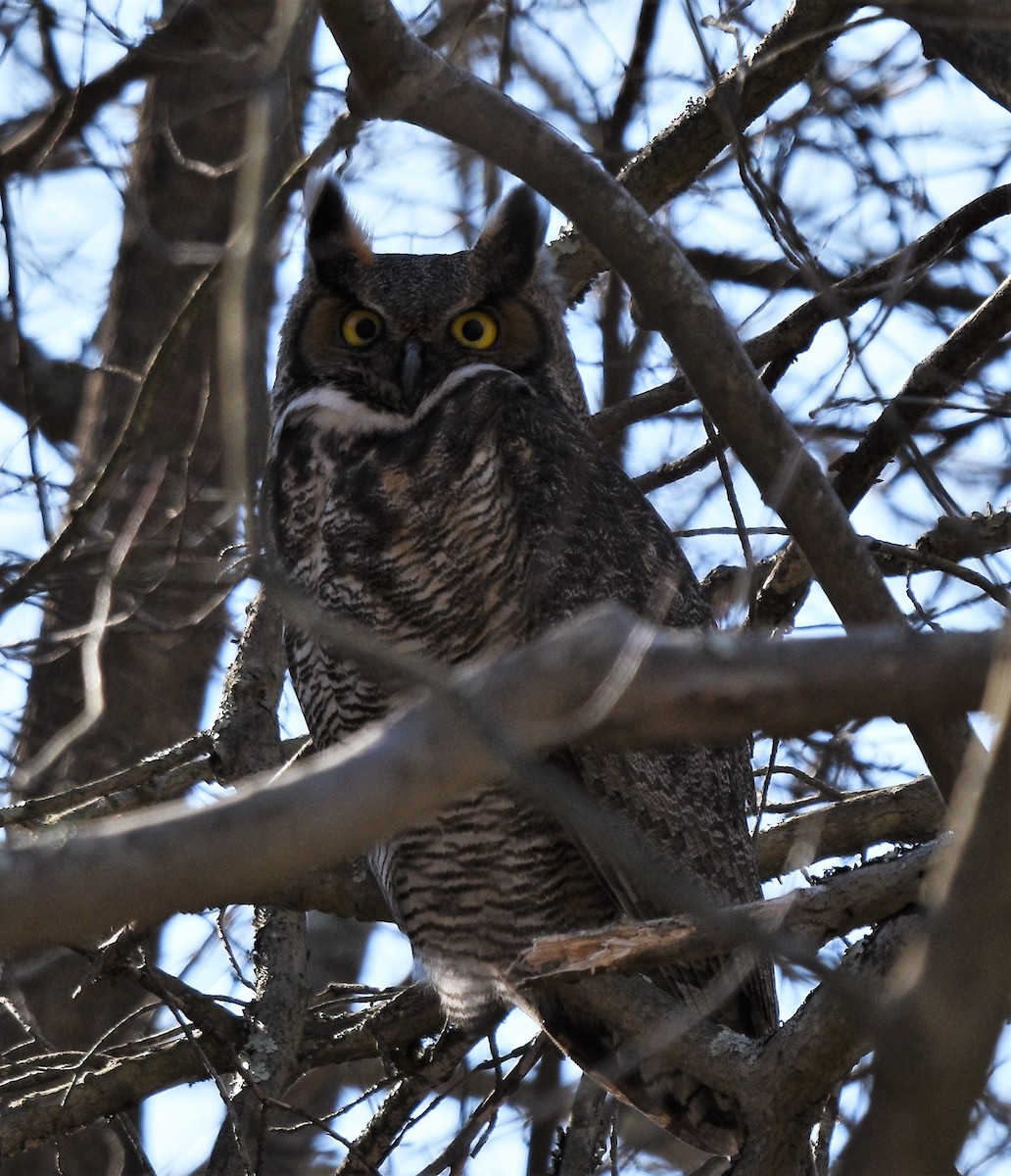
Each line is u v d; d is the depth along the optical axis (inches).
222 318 186.7
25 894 135.4
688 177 475.2
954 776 272.7
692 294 268.5
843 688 149.2
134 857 137.9
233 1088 434.0
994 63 342.6
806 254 302.4
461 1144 371.2
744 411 270.4
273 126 205.2
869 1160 144.0
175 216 648.4
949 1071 141.0
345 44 257.6
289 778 142.6
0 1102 414.6
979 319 396.8
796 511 271.4
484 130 265.4
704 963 378.6
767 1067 306.2
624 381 534.9
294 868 141.6
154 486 354.6
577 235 502.0
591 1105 378.9
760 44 437.1
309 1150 504.1
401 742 143.9
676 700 149.9
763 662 149.6
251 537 171.5
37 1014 536.4
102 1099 395.9
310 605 162.7
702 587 455.5
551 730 150.3
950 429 439.8
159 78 660.1
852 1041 299.9
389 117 267.0
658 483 468.8
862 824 417.4
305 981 413.4
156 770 406.3
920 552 401.4
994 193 410.6
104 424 609.6
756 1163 307.3
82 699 562.9
